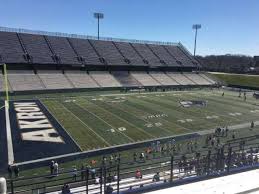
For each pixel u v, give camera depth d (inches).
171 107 1713.8
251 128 1337.4
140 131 1230.9
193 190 362.0
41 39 2486.5
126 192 356.5
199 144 1090.1
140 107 1678.2
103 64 2502.5
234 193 356.8
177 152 990.4
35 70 2203.5
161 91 2299.5
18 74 2091.5
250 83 2768.2
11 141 1047.6
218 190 362.6
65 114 1441.9
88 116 1427.2
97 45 2719.0
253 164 489.7
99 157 933.8
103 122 1338.6
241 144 676.1
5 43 2283.5
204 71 3211.1
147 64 2733.8
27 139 1071.0
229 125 1379.2
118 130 1229.7
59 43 2536.9
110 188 364.8
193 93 2277.3
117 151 989.8
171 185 373.1
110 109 1596.9
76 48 2564.0
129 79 2488.9
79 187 527.5
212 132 1253.7
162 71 2812.5
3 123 1253.1
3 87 1900.8
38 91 1952.5
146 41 3080.7
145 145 1056.2
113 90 2236.7
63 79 2202.3
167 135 1190.9
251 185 378.0
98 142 1072.2
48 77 2162.9
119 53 2738.7
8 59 2142.0
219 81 2847.0
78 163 882.1
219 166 444.5
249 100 2042.3
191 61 3058.6
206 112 1624.0
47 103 1660.9
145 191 358.0
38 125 1242.0
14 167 829.2
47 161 887.7
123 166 831.1
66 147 1008.2
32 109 1503.4
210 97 2114.9
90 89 2174.0
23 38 2411.4
